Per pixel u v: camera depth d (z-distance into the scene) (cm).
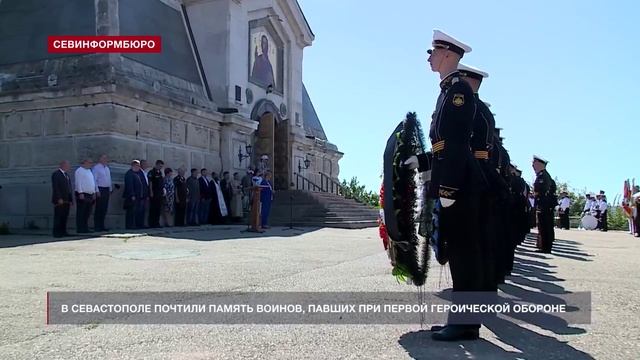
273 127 2512
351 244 1174
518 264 892
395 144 437
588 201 2872
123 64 1761
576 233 2188
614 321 458
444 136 396
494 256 446
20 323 439
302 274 697
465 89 402
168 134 1886
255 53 2497
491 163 473
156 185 1647
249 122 2295
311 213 2148
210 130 2128
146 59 1903
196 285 607
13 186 1697
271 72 2655
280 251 1000
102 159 1499
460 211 405
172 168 1894
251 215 1542
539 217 1136
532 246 1328
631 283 670
